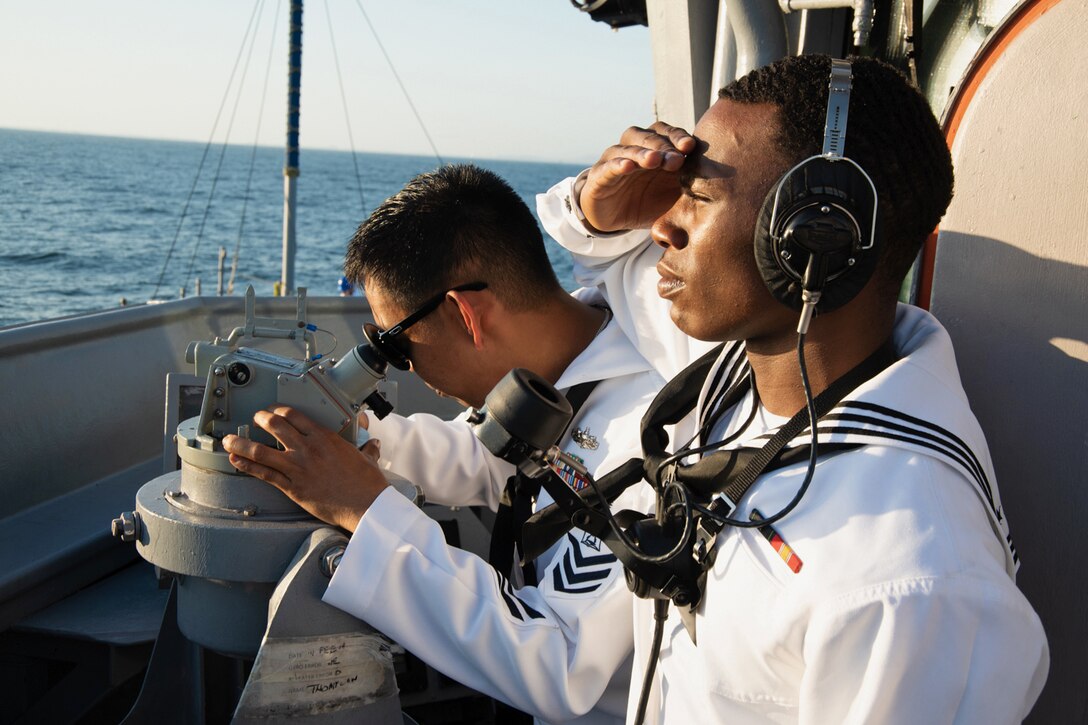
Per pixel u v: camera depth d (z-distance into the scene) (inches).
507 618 47.8
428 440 72.4
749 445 41.3
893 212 36.2
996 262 53.4
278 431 49.1
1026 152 51.5
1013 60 52.1
